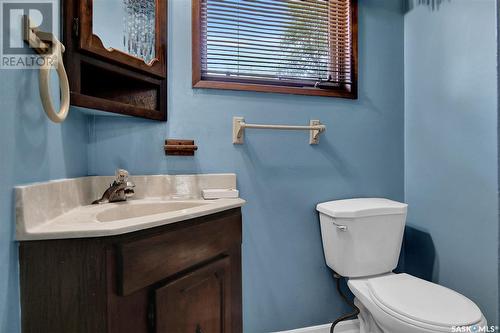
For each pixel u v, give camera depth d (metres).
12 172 0.60
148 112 1.18
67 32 0.88
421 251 1.53
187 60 1.29
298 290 1.46
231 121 1.36
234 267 1.07
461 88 1.30
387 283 1.21
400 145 1.63
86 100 0.94
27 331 0.62
